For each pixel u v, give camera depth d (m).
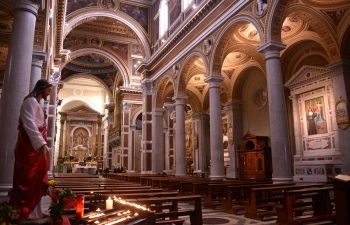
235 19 12.73
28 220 3.47
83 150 41.59
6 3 7.84
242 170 19.38
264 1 11.08
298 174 14.03
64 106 42.41
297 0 11.62
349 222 4.70
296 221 5.73
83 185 8.83
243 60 19.09
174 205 6.25
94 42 27.84
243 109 20.98
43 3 7.50
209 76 14.31
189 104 26.39
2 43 10.66
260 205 7.53
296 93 16.00
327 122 14.33
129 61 29.22
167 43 18.73
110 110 36.91
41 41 9.43
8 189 6.07
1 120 6.46
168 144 29.47
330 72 14.03
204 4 14.58
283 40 15.72
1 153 6.27
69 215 5.19
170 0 20.34
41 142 3.45
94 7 21.45
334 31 12.90
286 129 9.98
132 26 22.69
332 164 13.04
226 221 6.78
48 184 3.93
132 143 29.55
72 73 33.09
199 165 24.94
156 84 21.45
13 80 6.64
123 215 4.09
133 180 16.48
